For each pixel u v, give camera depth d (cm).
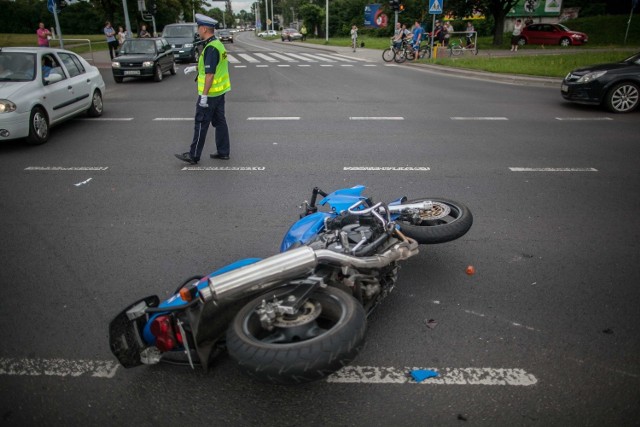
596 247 502
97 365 342
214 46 757
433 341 358
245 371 261
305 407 300
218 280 281
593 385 314
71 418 297
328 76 1948
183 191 684
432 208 463
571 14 4903
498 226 556
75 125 1109
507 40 3975
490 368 330
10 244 527
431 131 1019
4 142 966
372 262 323
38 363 345
